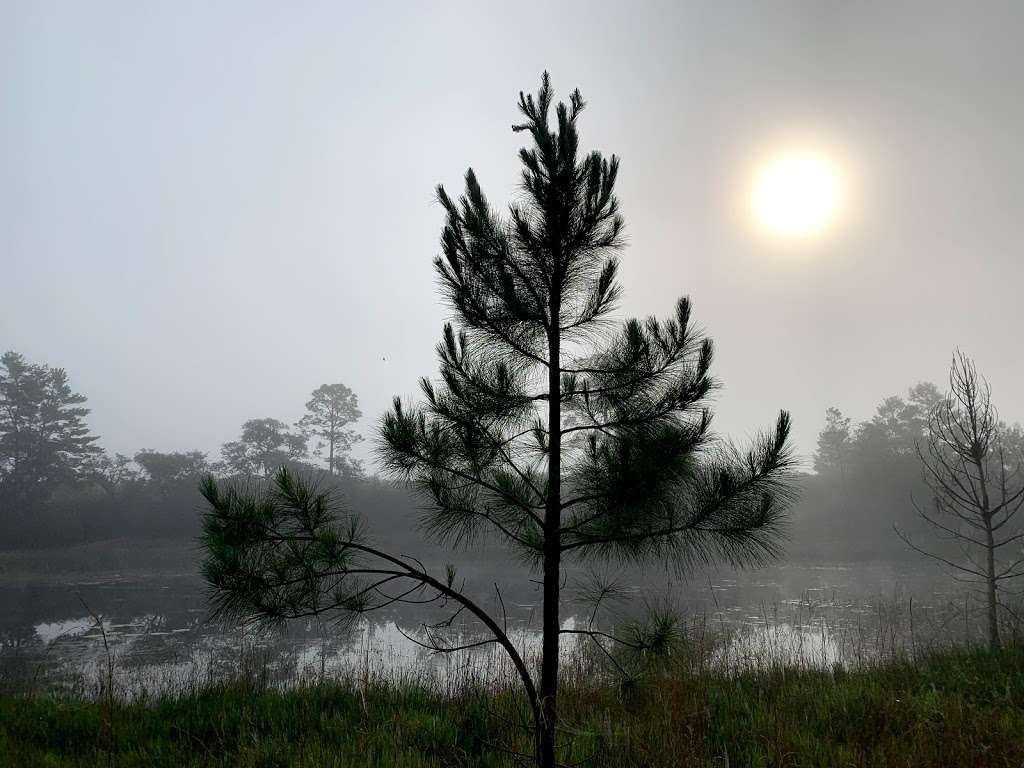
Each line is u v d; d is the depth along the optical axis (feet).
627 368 15.30
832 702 23.38
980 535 86.12
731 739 20.29
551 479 15.51
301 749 18.70
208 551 12.46
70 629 66.08
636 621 15.47
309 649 50.11
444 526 16.55
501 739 20.35
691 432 14.29
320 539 12.59
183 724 22.70
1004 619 41.45
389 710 23.84
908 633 49.06
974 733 18.06
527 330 16.40
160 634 61.16
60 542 167.02
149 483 200.54
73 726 22.81
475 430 15.55
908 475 175.52
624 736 18.52
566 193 15.72
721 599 76.02
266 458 214.69
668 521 14.79
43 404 216.95
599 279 16.28
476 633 50.88
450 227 16.83
